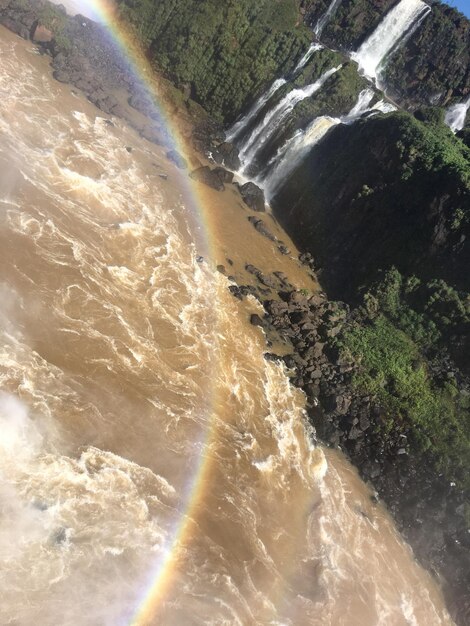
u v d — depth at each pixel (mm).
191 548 25141
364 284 47188
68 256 35719
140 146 55625
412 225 46938
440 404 37656
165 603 22594
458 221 43812
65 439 25938
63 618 20547
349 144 55375
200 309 39469
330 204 53906
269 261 49938
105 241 39688
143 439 28375
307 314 42875
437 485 33406
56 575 21484
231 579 24859
